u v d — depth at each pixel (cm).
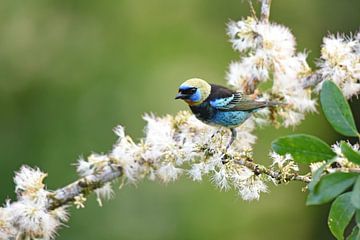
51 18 1655
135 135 1553
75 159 1537
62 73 1623
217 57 1686
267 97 735
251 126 759
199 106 746
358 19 1694
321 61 710
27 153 1542
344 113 473
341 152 471
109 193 665
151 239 1442
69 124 1569
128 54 1645
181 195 1462
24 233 647
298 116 737
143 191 1445
